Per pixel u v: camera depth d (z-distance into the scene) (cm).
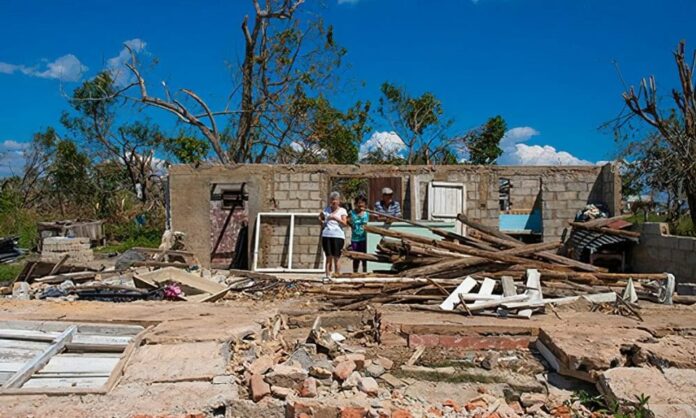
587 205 1360
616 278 880
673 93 1358
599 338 593
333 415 455
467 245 1020
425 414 466
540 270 890
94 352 590
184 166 1338
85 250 1620
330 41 2206
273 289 963
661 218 1625
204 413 445
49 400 455
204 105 2044
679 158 1325
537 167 1372
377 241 1181
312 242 1337
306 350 601
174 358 542
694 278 966
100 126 3297
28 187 3409
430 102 3019
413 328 651
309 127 2241
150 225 2534
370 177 1357
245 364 531
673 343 586
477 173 1365
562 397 525
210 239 1340
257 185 1343
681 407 458
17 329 646
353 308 809
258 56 2119
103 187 3322
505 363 591
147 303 818
